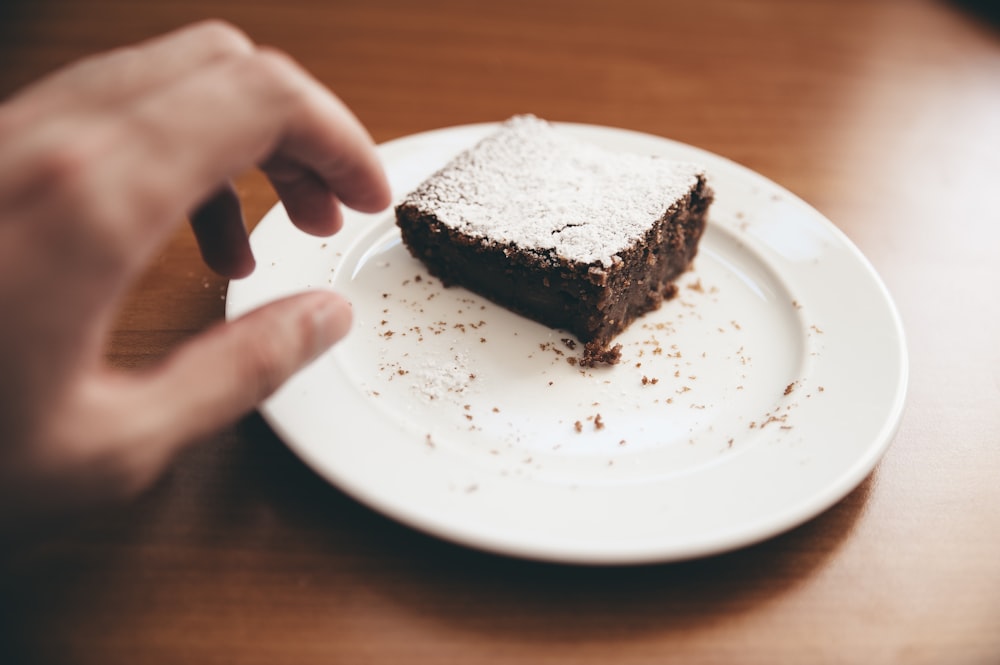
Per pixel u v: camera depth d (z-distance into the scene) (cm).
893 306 24
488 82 34
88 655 18
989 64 37
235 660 18
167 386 16
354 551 20
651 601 19
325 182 21
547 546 19
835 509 21
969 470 22
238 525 20
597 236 24
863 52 38
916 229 29
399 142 29
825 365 23
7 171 15
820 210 30
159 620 18
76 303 15
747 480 20
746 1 41
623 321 25
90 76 17
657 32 38
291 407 21
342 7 38
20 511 16
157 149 16
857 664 18
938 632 19
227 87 16
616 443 22
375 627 19
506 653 18
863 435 21
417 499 19
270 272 25
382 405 22
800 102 35
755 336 25
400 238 27
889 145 33
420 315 25
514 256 24
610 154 28
